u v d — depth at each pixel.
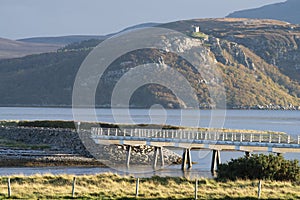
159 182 83.31
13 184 79.00
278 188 78.75
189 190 75.75
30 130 181.50
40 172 117.69
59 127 187.50
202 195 72.19
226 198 70.62
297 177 89.44
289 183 83.69
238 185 80.81
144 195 72.19
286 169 89.50
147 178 86.75
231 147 127.00
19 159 138.12
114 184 80.94
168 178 86.38
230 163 92.50
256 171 89.25
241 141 127.88
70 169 124.94
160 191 74.81
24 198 69.25
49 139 170.88
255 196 71.88
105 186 79.62
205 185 80.81
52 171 120.12
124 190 75.38
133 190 75.31
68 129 172.38
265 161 90.00
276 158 91.19
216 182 84.81
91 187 78.56
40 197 70.06
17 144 169.00
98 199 69.25
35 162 135.00
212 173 120.56
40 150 156.12
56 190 74.75
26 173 115.12
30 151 153.75
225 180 87.88
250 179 88.62
